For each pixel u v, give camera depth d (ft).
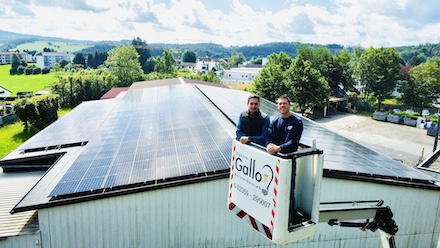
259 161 21.16
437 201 48.03
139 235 40.04
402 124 189.47
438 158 86.22
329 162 46.60
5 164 59.47
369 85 253.24
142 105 97.30
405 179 46.34
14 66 561.43
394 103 267.59
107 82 233.35
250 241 43.04
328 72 248.93
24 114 131.54
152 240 40.47
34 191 40.70
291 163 19.44
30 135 127.13
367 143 140.67
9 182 55.52
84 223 38.45
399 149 132.16
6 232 37.86
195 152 46.14
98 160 46.55
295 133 21.67
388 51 246.47
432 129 157.17
